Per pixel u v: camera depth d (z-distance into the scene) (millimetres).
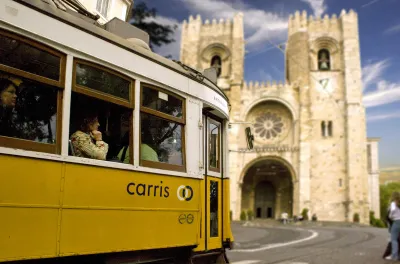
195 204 6176
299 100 55844
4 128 3875
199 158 6355
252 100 57250
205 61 61875
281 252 14453
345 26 57000
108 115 4992
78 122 4719
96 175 4613
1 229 3693
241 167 54781
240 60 59094
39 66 4188
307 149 53594
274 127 57062
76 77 4539
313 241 20328
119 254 5043
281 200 59000
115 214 4781
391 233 12258
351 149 52219
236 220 52500
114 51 5012
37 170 4039
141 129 5301
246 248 16156
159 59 5766
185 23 63781
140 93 5340
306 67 56625
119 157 5086
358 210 50312
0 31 3883
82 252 4352
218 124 7562
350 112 53500
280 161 54625
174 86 5949
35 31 4152
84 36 4656
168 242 5547
